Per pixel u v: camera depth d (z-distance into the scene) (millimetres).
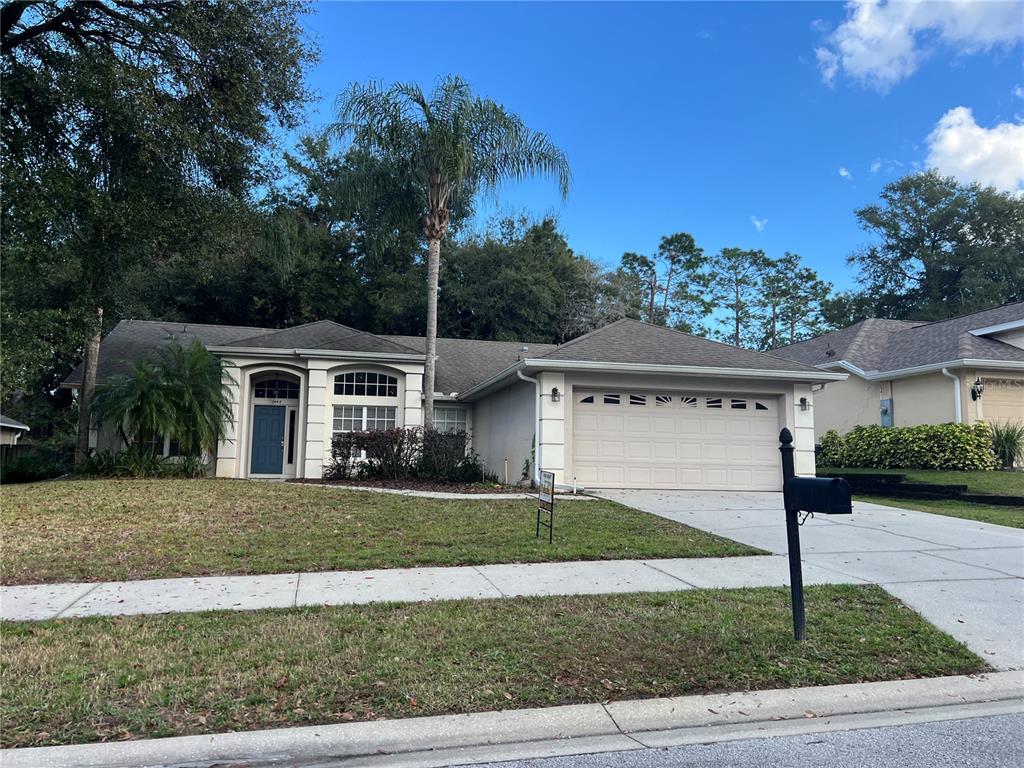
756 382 14953
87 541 8664
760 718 4215
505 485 14711
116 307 16984
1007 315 19312
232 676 4508
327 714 4039
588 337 15633
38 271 13500
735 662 4922
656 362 14273
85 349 17641
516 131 16328
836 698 4449
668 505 12133
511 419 16891
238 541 8719
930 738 3977
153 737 3738
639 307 38594
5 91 11828
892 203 44594
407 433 15656
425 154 16156
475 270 32344
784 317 50250
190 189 14102
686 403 14828
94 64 12070
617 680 4594
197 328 22469
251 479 16750
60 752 3568
